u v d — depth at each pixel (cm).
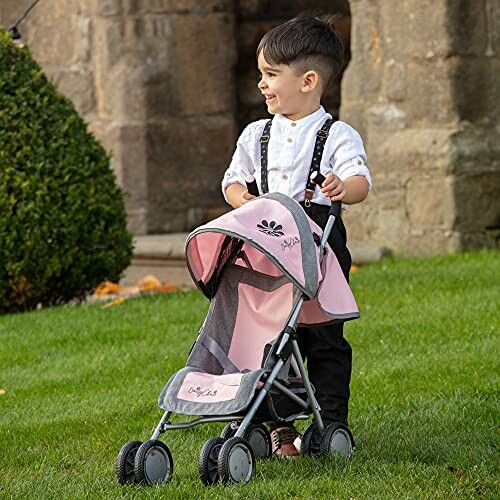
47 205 1647
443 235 1917
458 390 1070
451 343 1259
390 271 1733
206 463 810
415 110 1953
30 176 1638
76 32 2353
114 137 2306
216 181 2383
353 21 2044
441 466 840
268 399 818
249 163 941
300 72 902
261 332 869
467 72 1909
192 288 1853
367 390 1098
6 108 1650
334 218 873
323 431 870
